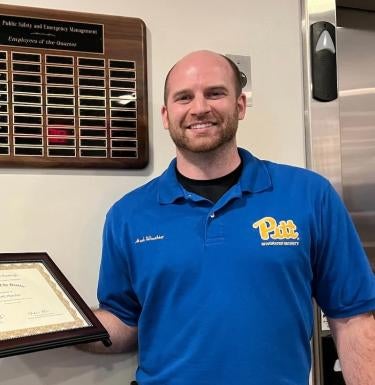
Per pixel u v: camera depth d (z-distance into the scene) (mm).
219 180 1238
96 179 1363
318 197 1206
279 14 1527
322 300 1240
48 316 1136
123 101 1368
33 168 1307
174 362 1161
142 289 1215
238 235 1158
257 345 1113
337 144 1530
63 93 1314
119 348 1313
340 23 1672
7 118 1268
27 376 1286
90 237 1355
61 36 1318
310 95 1519
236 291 1129
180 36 1439
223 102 1189
